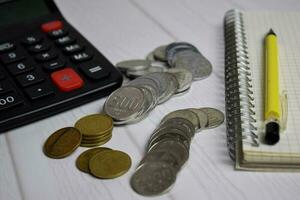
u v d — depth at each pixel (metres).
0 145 0.39
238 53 0.48
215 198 0.34
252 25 0.55
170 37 0.57
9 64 0.44
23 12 0.52
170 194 0.34
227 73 0.47
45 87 0.42
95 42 0.56
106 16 0.63
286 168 0.36
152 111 0.43
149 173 0.35
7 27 0.50
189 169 0.37
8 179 0.36
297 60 0.48
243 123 0.39
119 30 0.59
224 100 0.45
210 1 0.68
